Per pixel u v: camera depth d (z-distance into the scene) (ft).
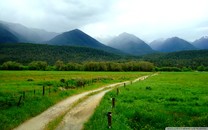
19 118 66.39
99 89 171.32
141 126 65.41
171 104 92.68
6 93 114.62
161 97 109.81
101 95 131.03
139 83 204.33
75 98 115.44
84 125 61.46
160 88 153.17
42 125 61.77
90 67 591.78
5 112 68.08
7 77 279.49
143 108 83.46
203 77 320.29
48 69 581.12
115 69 606.14
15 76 301.84
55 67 588.09
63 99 112.06
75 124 63.67
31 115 73.36
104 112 73.92
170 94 120.88
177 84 187.83
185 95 116.67
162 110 80.48
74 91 142.61
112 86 197.77
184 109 82.07
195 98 107.24
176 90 141.08
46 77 288.10
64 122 65.82
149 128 63.67
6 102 83.35
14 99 88.79
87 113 78.69
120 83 237.66
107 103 94.27
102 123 60.23
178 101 100.48
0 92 118.11
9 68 556.10
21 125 61.87
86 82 201.57
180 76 353.72
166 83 200.34
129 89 150.20
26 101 87.71
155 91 135.13
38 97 97.96
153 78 296.71
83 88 170.71
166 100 103.04
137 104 90.17
